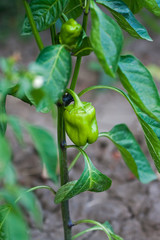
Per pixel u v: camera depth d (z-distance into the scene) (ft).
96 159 5.46
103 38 2.48
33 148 5.53
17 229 2.23
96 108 6.97
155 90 2.68
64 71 2.55
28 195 2.17
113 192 4.79
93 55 9.38
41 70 2.19
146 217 4.42
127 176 5.08
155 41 9.96
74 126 2.84
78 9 3.07
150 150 2.97
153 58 9.21
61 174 3.14
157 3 2.86
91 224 4.39
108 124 6.31
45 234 4.25
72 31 2.71
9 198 2.15
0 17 11.21
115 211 4.50
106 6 2.75
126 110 6.81
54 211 4.50
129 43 9.84
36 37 2.77
